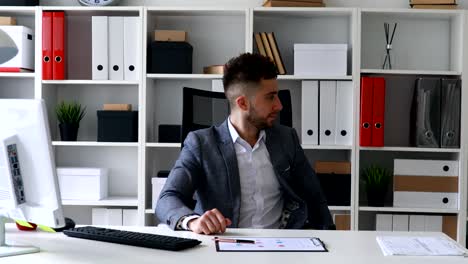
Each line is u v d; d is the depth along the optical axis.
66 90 4.11
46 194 1.68
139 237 1.76
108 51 3.83
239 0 4.07
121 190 4.14
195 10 3.82
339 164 3.79
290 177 2.45
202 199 2.30
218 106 2.79
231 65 2.40
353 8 3.77
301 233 1.96
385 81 3.96
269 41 3.84
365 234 1.97
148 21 3.88
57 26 3.83
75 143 3.82
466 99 3.76
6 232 1.94
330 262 1.56
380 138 3.74
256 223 2.33
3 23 3.85
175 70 3.82
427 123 3.78
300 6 3.80
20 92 4.14
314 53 3.78
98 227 1.96
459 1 4.02
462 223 3.75
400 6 4.04
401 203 3.78
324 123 3.78
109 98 4.12
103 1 3.91
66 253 1.63
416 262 1.58
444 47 4.05
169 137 3.84
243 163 2.36
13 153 1.67
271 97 2.36
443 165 3.76
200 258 1.58
